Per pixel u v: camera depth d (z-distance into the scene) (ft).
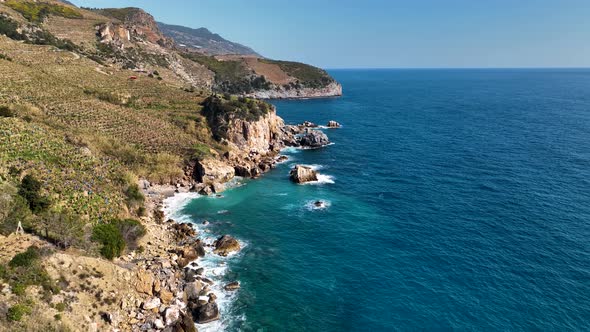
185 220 204.03
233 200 235.20
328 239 183.52
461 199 230.89
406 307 133.08
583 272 151.64
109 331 107.65
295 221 204.44
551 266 156.46
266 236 186.60
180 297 132.16
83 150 207.00
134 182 211.61
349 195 244.42
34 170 158.71
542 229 188.55
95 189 173.27
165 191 239.50
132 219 171.22
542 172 277.03
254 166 297.12
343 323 125.49
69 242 126.82
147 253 157.07
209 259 163.02
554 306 132.36
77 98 292.20
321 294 140.56
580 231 185.26
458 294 139.64
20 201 131.03
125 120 285.84
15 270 102.17
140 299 123.85
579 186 245.86
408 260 163.53
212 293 137.28
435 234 187.11
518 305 133.08
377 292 141.59
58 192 154.61
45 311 98.37
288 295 139.64
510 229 189.67
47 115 245.24
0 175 144.15
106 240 139.74
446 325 123.95
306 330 122.11
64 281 110.63
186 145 280.51
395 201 231.50
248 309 131.03
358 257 166.50
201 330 120.16
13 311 90.99
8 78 270.87
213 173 262.06
